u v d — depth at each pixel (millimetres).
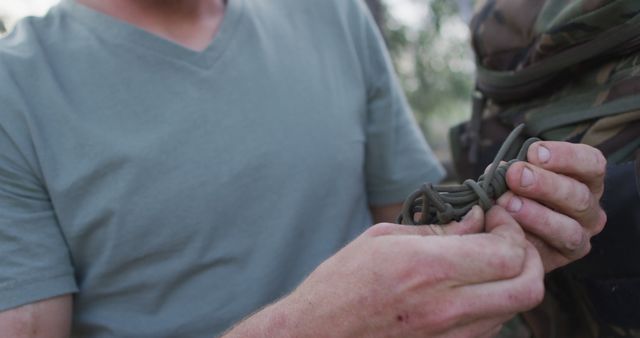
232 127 750
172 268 725
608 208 637
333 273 534
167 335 725
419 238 504
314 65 830
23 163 684
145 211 710
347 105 845
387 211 939
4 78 691
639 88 620
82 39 738
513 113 770
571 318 734
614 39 632
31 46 725
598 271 662
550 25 680
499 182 543
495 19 787
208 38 780
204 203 729
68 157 702
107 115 718
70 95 717
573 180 537
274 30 819
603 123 651
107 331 727
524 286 490
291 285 771
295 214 771
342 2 887
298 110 793
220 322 737
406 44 2998
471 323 499
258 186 754
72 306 727
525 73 727
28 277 673
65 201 700
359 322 515
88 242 715
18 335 660
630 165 627
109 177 708
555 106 705
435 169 941
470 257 488
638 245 625
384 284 502
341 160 815
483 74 809
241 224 746
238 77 768
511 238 504
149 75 734
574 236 541
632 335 657
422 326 498
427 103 3271
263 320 562
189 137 731
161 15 761
